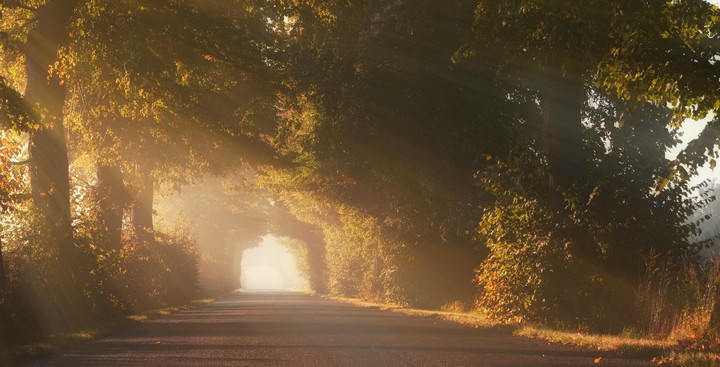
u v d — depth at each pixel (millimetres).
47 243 19625
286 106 31156
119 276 25281
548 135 20766
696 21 12430
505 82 28703
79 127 29250
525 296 19438
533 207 19656
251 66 28812
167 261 40969
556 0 15234
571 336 15266
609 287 18141
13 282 18188
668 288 16609
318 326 21203
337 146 31547
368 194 39188
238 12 26875
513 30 16750
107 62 24219
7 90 16328
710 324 13719
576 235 18875
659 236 18656
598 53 15477
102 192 27609
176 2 24188
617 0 12852
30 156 21594
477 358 12211
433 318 25938
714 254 14734
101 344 15797
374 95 29375
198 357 12727
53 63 21359
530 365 11172
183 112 30500
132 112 28141
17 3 21078
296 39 31406
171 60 25594
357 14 29578
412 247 35312
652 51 12320
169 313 30359
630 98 13078
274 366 11273
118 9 22734
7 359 11984
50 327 18984
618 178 19672
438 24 28281
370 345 14688
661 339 14883
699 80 12031
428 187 31047
